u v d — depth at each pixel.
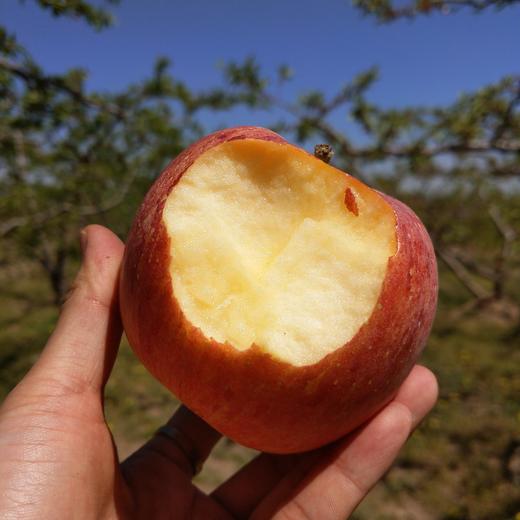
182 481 0.16
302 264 0.11
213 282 0.11
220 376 0.10
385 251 0.11
